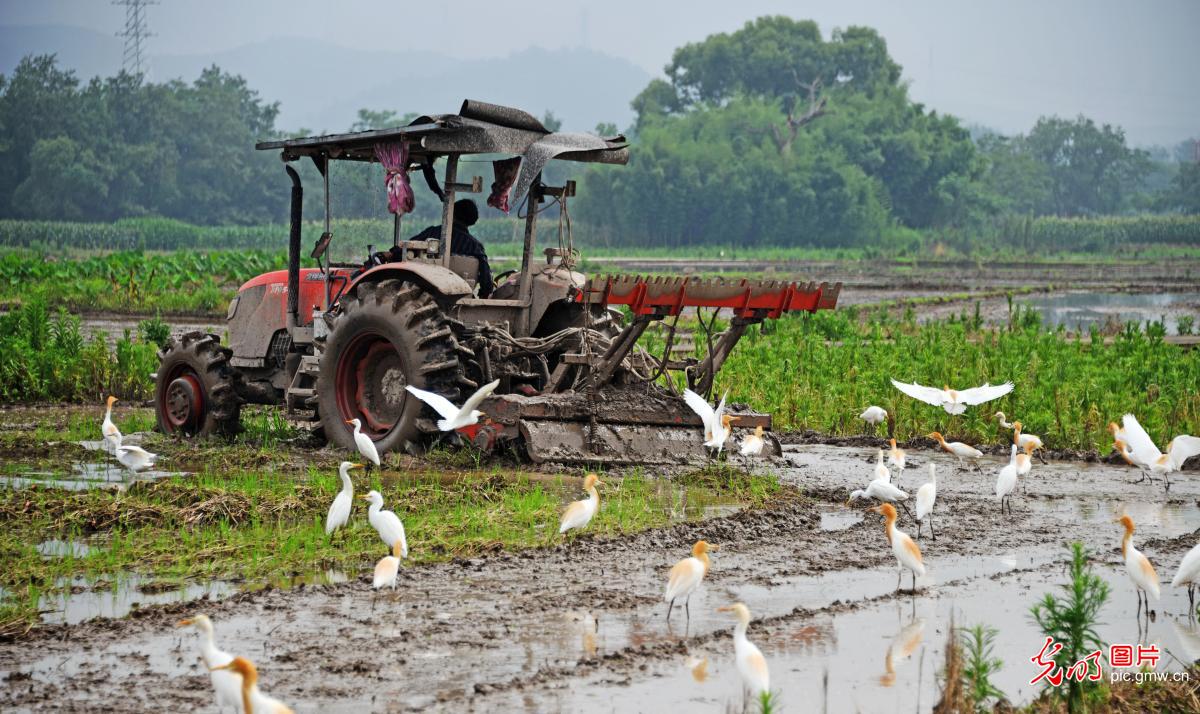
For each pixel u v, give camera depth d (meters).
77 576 18.52
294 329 31.17
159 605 16.91
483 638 15.72
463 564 19.36
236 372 32.03
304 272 31.47
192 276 95.06
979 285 130.38
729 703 13.52
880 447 33.94
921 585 18.83
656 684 14.11
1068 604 17.59
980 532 22.84
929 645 15.81
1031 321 67.69
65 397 40.44
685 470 27.05
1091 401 35.47
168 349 32.75
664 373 28.12
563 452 26.25
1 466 27.44
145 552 19.83
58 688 13.80
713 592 18.22
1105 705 14.10
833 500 25.64
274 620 16.39
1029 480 28.77
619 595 17.83
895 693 14.03
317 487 23.92
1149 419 33.53
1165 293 121.38
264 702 11.90
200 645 14.38
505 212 29.25
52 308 76.19
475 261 29.25
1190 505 25.86
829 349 47.78
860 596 18.16
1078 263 199.38
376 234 30.12
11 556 19.39
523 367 29.20
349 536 20.64
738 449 28.80
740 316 27.77
